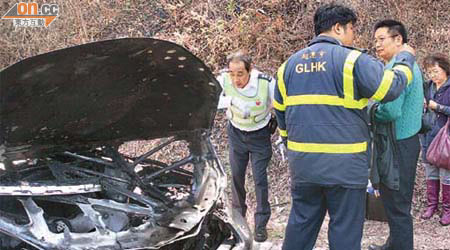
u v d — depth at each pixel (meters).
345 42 3.36
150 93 3.56
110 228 3.14
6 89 2.90
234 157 4.62
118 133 3.88
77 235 2.96
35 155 3.55
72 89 3.18
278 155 6.06
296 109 3.33
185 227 3.13
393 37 3.75
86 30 8.59
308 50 3.33
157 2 8.59
